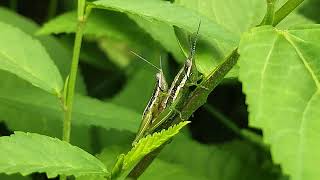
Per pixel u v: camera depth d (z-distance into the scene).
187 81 0.35
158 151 0.35
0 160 0.30
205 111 0.59
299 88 0.29
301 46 0.30
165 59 0.56
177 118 0.35
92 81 0.63
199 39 0.36
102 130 0.52
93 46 0.61
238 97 0.60
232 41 0.34
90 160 0.32
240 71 0.30
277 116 0.29
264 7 0.40
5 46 0.37
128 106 0.54
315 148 0.28
